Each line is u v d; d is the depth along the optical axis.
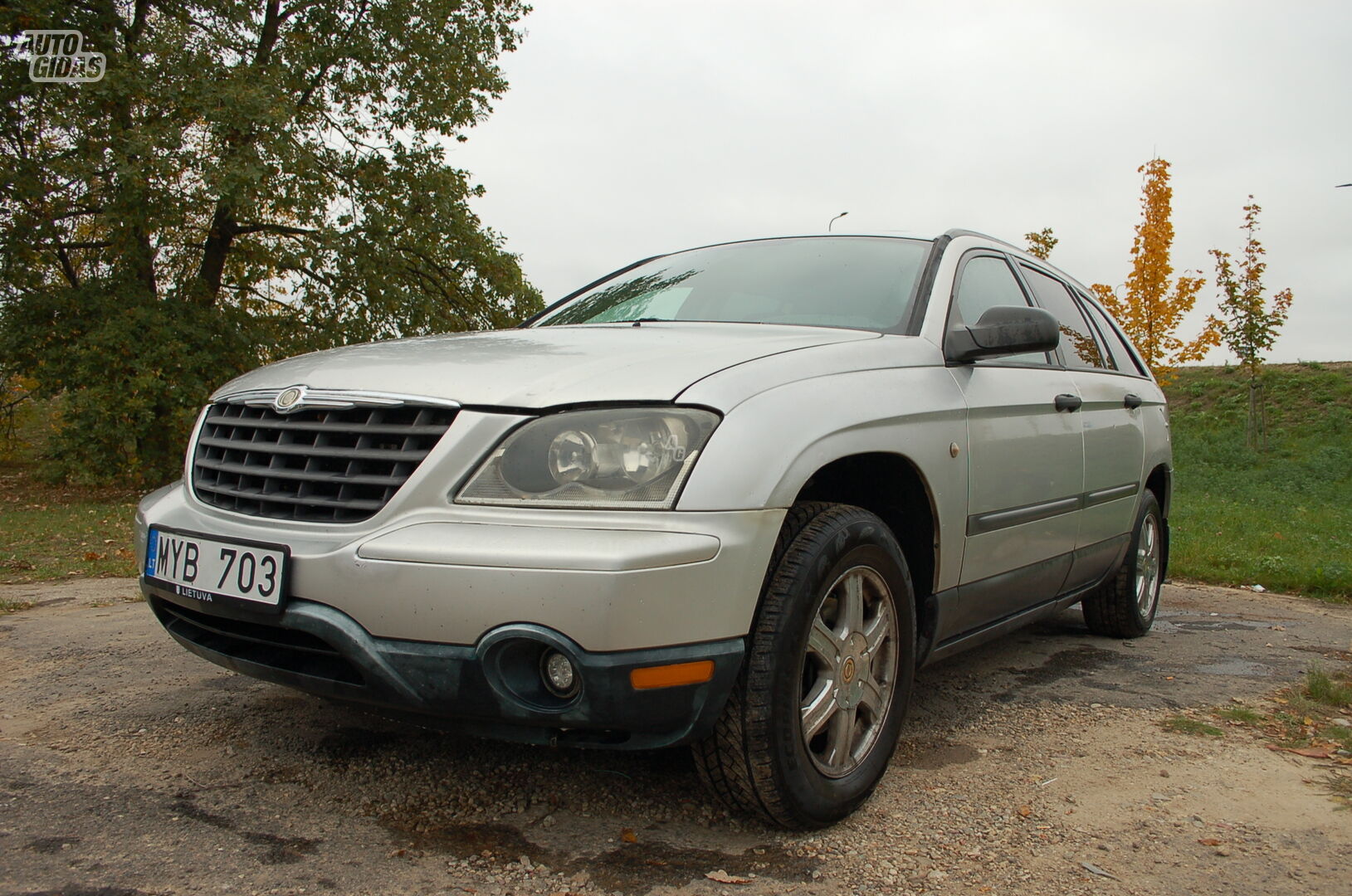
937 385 2.82
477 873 2.07
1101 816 2.46
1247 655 4.38
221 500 2.49
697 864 2.15
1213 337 18.84
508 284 19.00
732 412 2.16
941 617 2.86
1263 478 16.86
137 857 2.08
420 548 2.03
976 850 2.25
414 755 2.75
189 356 15.43
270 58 16.66
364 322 17.84
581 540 1.97
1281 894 2.06
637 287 3.74
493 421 2.13
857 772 2.46
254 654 2.40
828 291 3.22
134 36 16.14
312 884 1.99
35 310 15.48
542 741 2.09
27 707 3.14
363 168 17.53
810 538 2.29
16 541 8.56
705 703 2.07
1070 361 3.96
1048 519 3.43
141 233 15.45
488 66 18.92
